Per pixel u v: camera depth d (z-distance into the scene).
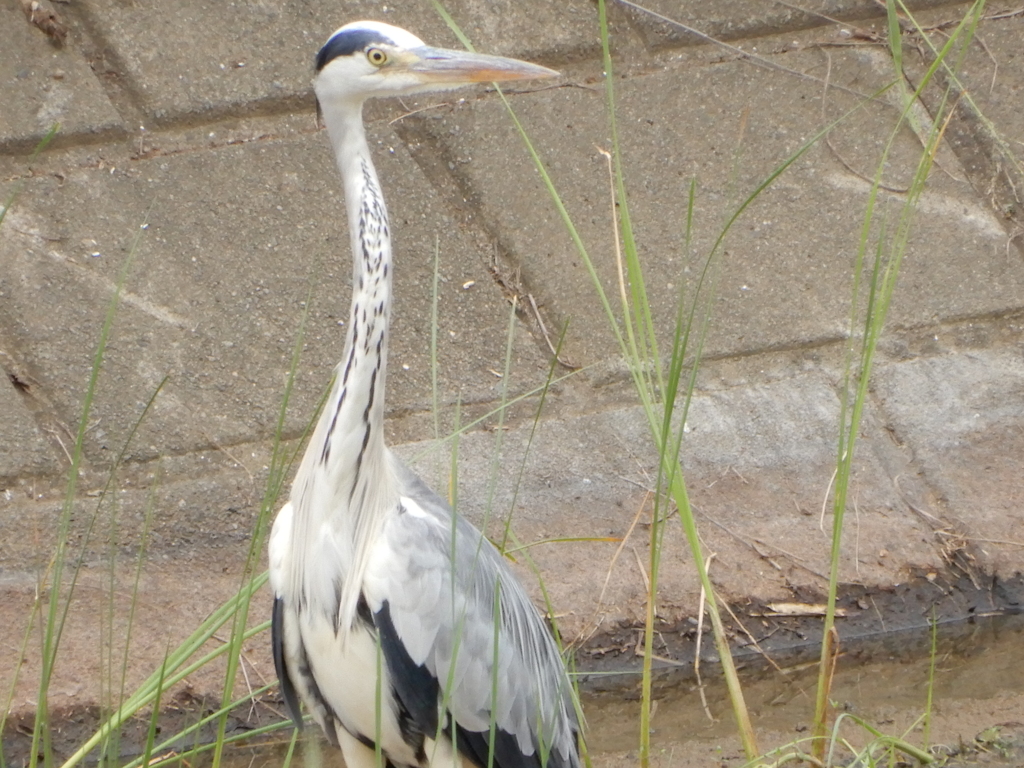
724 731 8.48
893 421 10.55
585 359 11.04
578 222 12.08
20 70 12.65
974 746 8.21
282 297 11.27
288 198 12.07
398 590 6.79
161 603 8.84
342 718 7.29
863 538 9.60
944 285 11.64
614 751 8.31
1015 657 9.09
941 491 9.99
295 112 12.84
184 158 12.27
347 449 6.75
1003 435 10.43
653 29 13.74
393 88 6.79
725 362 11.03
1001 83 13.29
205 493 9.72
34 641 8.46
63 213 11.62
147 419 10.19
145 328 10.85
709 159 12.66
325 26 13.51
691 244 11.89
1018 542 9.57
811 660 9.04
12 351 10.52
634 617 9.01
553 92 13.19
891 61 13.58
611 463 10.18
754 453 10.27
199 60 13.02
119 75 12.81
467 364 10.95
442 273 11.62
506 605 7.37
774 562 9.41
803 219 12.14
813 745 7.56
